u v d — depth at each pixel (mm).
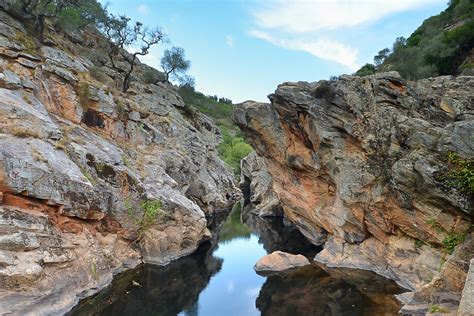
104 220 23156
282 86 27984
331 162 26062
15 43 25797
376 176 22984
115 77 41219
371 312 17453
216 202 49906
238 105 32250
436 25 46875
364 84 24016
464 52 34625
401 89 23031
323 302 19297
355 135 24078
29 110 21562
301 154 28984
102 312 16984
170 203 27344
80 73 30406
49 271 16859
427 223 19672
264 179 54750
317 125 25781
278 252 27031
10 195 17734
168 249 26859
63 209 19562
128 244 24625
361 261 24969
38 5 34594
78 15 41219
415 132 20031
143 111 38125
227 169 67125
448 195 17969
